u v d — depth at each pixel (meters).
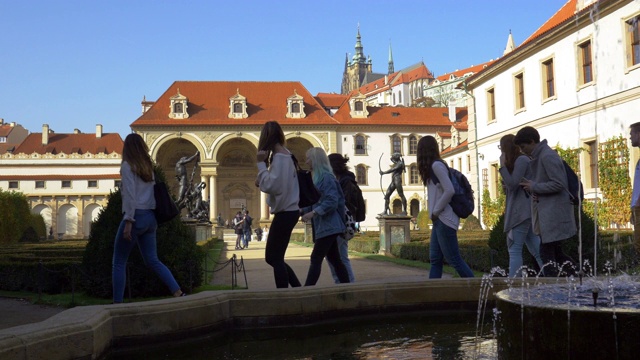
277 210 6.41
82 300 8.19
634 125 8.12
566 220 6.49
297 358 4.09
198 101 64.81
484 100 33.69
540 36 26.56
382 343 4.58
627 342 2.92
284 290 5.28
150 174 6.57
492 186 32.75
